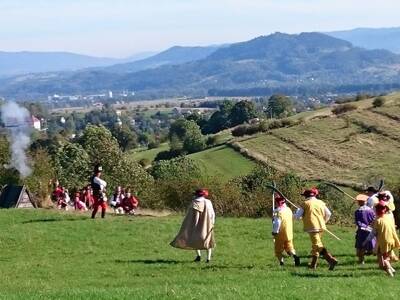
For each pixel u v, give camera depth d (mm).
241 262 24297
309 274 20906
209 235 24312
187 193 53844
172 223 34000
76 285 20094
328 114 124562
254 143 112688
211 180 54094
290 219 23172
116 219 35281
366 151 102375
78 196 45000
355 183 83250
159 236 30438
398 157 97250
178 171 90000
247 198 48094
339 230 33312
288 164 100000
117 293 16594
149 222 34219
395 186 48375
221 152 111375
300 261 24297
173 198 54344
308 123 120375
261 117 191500
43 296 16312
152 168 100375
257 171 64625
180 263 24219
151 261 24734
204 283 19750
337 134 111812
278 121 127625
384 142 105688
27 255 26531
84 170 84062
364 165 95000
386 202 22891
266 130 125188
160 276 21625
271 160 102750
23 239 29141
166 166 94625
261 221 34969
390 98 127062
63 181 79062
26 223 33625
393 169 89562
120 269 23172
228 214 47094
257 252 26547
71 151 85250
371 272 21234
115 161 86000
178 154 149750
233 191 49344
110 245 28438
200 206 24328
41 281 21031
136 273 22359
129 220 34906
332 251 26406
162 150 166250
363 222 23172
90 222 33875
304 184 62344
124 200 43344
